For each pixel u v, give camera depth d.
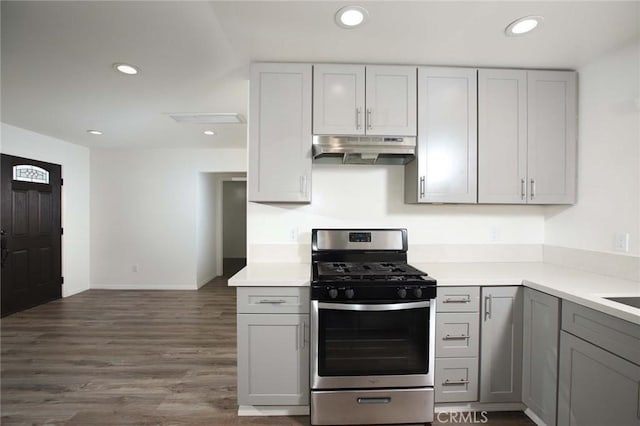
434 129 2.05
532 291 1.75
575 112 2.10
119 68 2.12
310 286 1.74
